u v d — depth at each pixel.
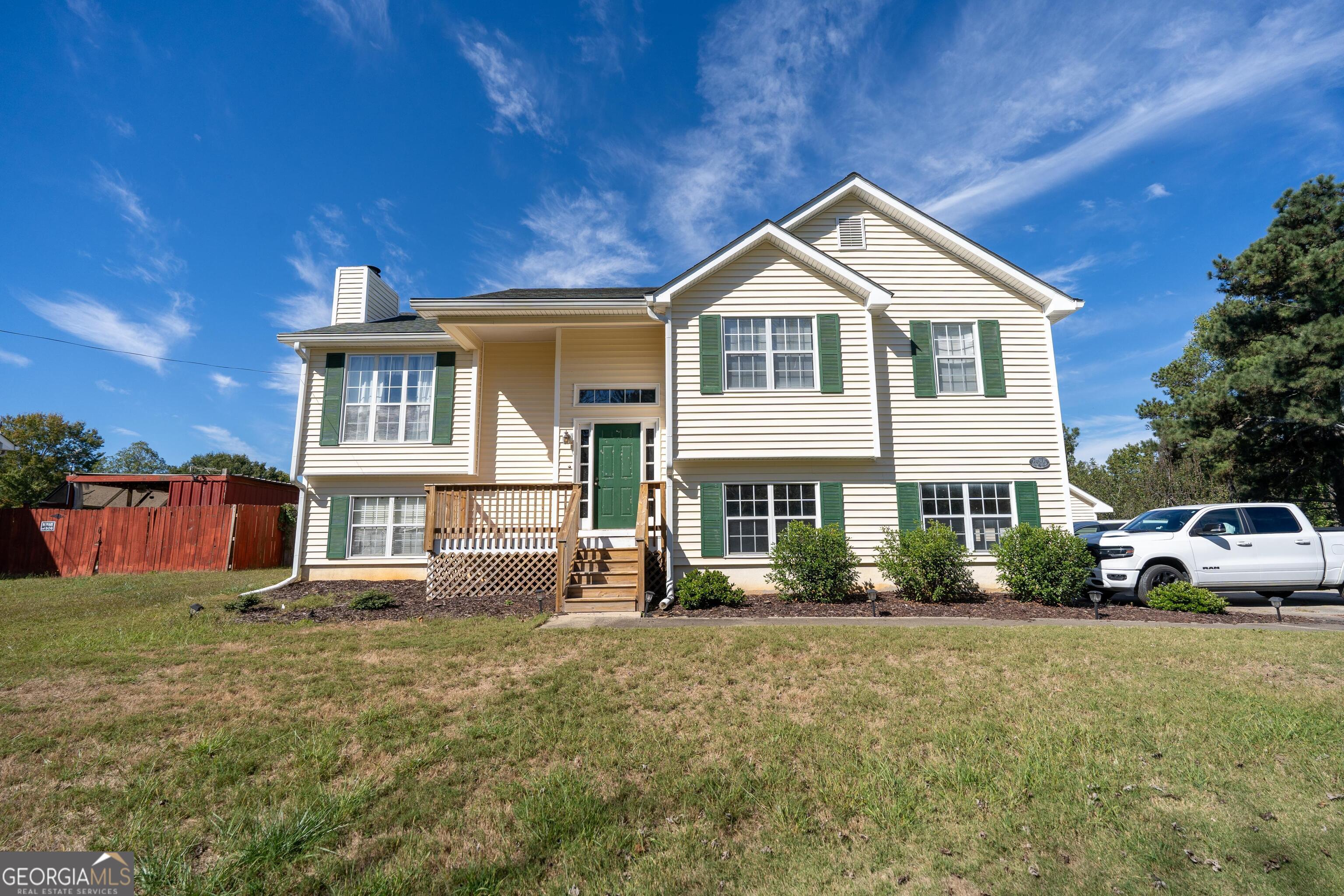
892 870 3.38
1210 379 24.25
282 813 3.83
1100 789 4.14
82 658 7.08
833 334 12.19
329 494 13.95
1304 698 5.73
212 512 18.91
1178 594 10.34
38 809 3.95
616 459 13.44
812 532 11.05
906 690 5.93
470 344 13.92
